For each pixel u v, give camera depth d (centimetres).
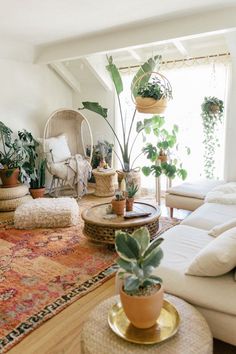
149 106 339
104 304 138
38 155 500
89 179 528
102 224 266
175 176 428
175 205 358
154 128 434
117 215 284
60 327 179
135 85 375
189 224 252
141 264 117
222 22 306
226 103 404
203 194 339
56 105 545
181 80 438
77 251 282
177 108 447
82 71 522
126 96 501
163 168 409
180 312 131
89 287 221
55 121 527
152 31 351
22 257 270
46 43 430
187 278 154
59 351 160
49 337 171
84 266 253
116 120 524
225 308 137
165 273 159
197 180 401
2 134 448
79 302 204
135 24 349
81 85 559
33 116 506
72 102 575
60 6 292
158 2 286
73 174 471
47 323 183
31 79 495
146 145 449
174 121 452
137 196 470
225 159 411
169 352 109
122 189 315
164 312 131
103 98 536
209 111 401
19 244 299
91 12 310
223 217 259
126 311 118
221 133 413
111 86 519
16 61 468
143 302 113
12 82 468
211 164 424
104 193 485
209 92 418
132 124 464
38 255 274
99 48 400
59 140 501
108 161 527
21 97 484
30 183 462
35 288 220
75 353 159
